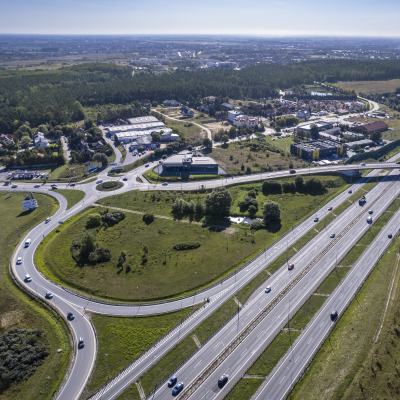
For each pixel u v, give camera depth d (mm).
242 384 90750
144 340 104312
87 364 96562
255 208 183750
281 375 93188
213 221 174875
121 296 122562
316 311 115812
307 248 151000
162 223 173125
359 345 100688
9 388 89812
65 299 121938
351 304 118562
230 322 111500
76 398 87125
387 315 110750
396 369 91312
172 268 137750
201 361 97625
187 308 117188
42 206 193125
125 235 162125
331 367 94500
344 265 139375
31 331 106250
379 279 129750
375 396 85438
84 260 143000
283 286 127812
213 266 138875
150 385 90562
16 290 127125
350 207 187875
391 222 170500
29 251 151625
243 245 153625
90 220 169875
